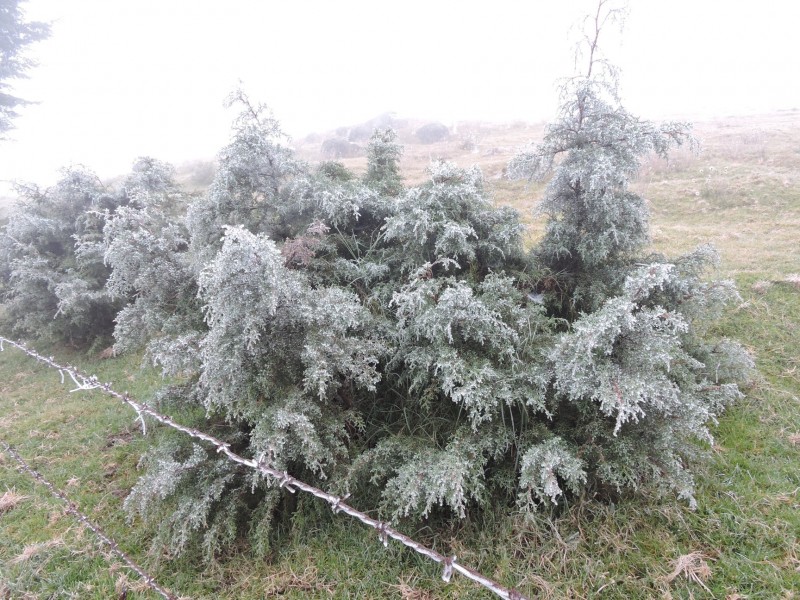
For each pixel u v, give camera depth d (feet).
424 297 9.50
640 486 8.78
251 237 8.32
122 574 8.79
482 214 11.89
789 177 28.40
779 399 11.60
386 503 8.59
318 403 9.86
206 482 9.31
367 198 12.80
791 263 17.97
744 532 8.29
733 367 11.29
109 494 11.30
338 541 9.00
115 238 11.18
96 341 21.30
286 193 13.65
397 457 9.50
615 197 11.43
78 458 12.94
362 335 10.37
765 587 7.45
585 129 11.35
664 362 7.98
